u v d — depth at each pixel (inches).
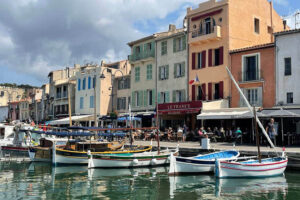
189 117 1418.6
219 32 1342.3
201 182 677.9
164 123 1546.5
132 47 1792.6
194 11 1451.8
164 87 1583.4
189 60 1473.9
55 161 940.0
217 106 1273.4
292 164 771.4
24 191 612.1
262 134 1034.7
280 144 1037.8
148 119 1652.3
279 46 1160.2
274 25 1535.4
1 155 1245.1
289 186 629.3
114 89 1947.6
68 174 804.6
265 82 1192.2
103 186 653.9
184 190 607.8
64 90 2385.6
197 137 1180.5
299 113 964.0
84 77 2113.7
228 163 700.0
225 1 1332.4
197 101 1263.5
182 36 1514.5
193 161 759.1
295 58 1120.8
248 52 1251.2
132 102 1764.3
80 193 594.9
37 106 2859.3
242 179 695.7
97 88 1966.0
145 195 574.6
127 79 1861.5
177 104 1347.2
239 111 1125.1
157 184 665.6
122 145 1088.8
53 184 678.5
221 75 1334.9
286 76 1138.0
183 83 1493.6
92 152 928.3
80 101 2138.3
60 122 1844.2
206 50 1406.3
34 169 897.5
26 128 1425.9
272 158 761.0
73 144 1013.8
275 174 725.9
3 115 3346.5
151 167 909.8
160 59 1614.2
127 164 893.2
